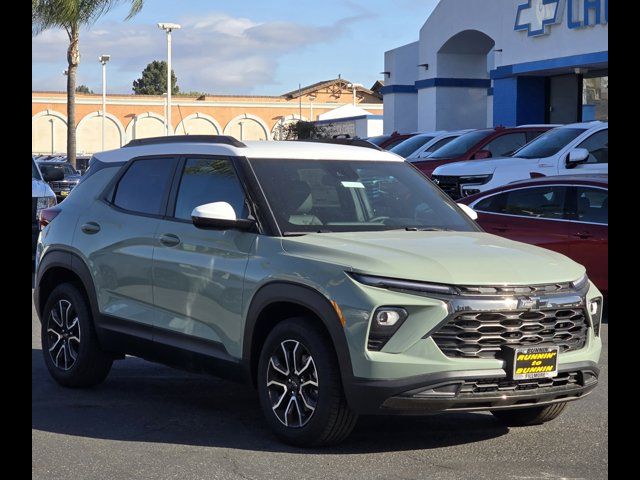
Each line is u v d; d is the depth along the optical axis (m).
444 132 22.53
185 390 7.59
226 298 6.27
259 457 5.70
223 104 78.50
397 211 6.75
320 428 5.72
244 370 6.19
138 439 6.12
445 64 33.88
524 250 6.18
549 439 6.19
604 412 6.91
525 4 26.48
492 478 5.35
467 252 5.92
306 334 5.76
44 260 7.76
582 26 24.28
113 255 7.16
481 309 5.52
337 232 6.34
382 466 5.54
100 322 7.25
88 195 7.67
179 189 6.94
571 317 5.83
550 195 11.18
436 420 6.70
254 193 6.42
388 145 24.75
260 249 6.16
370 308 5.46
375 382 5.45
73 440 6.09
